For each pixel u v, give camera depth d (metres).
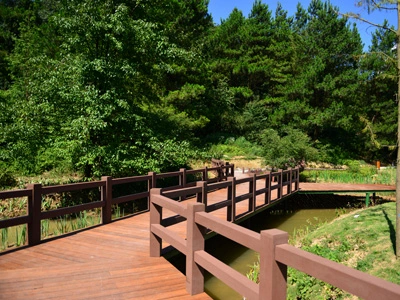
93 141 13.12
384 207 9.50
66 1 12.52
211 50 31.39
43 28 20.59
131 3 13.80
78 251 5.29
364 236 7.20
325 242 7.55
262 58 31.56
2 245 7.23
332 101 27.28
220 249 8.34
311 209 14.31
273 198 12.21
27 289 3.64
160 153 12.89
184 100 24.66
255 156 25.78
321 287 5.52
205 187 6.70
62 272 4.21
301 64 30.38
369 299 1.77
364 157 31.59
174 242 4.07
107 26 11.75
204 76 26.44
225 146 27.05
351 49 26.80
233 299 5.48
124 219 7.87
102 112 11.74
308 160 21.45
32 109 12.03
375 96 25.77
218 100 28.80
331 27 28.20
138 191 14.46
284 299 2.43
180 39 20.12
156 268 4.39
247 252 8.23
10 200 11.69
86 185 6.85
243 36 31.84
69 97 11.52
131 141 13.54
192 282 3.59
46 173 15.66
